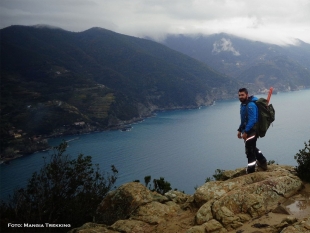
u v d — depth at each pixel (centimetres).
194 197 654
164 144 15862
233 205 559
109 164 11925
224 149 14525
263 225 488
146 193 736
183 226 573
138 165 11919
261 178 651
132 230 595
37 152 14900
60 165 812
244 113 696
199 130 19888
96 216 736
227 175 826
